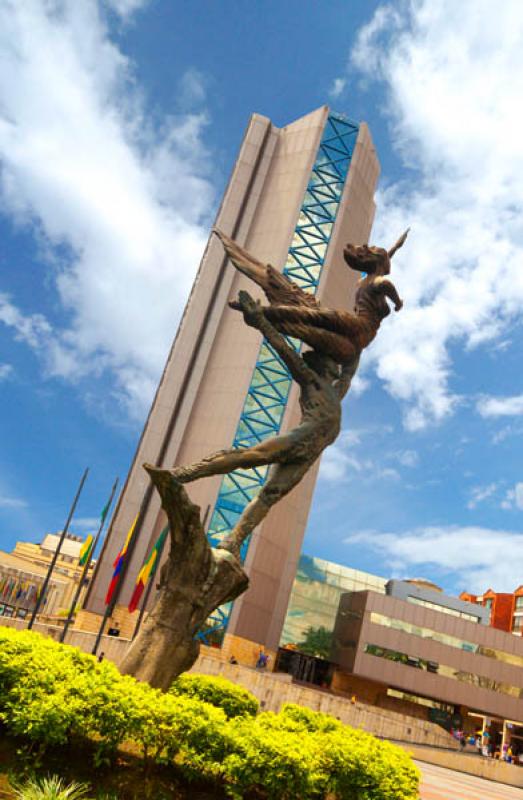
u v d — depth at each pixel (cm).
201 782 962
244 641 5394
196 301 6619
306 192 7050
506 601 9712
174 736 914
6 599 8600
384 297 1579
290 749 947
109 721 877
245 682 3556
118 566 2659
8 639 992
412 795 1083
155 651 1162
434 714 6162
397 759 1154
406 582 7462
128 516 5662
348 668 6091
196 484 5891
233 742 936
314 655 7025
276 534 5928
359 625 6191
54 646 1135
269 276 1541
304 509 6444
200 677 1694
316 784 1027
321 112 7438
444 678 6056
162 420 6094
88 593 5428
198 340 6494
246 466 1330
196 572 1216
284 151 7450
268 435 5988
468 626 6300
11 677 902
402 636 6141
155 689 1041
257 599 5612
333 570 7744
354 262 1623
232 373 6266
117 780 893
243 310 1488
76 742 930
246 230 7019
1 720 913
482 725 7456
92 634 3316
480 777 3350
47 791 724
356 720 3709
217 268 6794
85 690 896
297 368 1477
